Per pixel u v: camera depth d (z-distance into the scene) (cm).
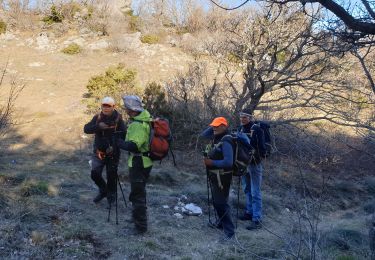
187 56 2000
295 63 1042
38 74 1650
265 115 1080
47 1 2281
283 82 1042
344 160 1148
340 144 1183
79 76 1669
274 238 625
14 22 2178
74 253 503
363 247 623
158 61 1898
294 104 1080
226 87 1107
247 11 1023
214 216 714
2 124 839
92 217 607
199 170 965
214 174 587
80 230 552
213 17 1382
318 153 1142
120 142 550
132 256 519
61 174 777
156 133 562
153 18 2320
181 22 2338
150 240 559
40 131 1047
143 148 560
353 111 970
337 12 388
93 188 734
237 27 1053
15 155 866
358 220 802
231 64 1084
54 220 577
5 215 562
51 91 1452
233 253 563
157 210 696
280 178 995
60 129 1079
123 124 627
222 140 579
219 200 594
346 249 623
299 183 987
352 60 976
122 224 600
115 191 622
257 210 677
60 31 2153
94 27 2208
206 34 1405
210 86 1117
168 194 779
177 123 1059
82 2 2348
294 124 1179
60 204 631
